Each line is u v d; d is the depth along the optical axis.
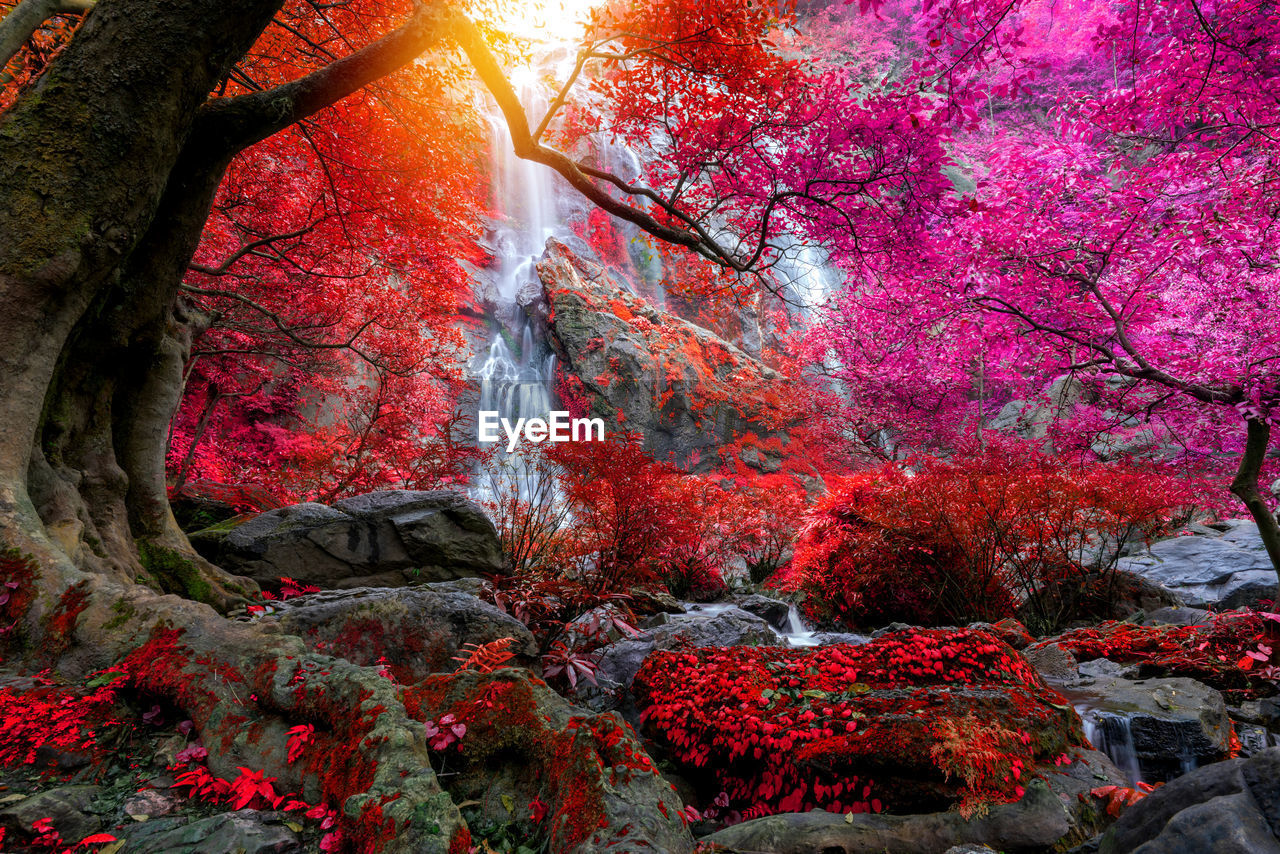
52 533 3.08
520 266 20.03
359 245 7.16
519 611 4.02
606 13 4.88
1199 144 4.84
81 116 2.99
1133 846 1.46
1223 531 8.90
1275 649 4.22
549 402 16.95
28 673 2.29
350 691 1.94
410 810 1.49
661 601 6.18
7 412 2.88
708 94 4.79
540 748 1.91
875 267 5.36
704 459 16.03
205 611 2.46
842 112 4.35
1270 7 3.62
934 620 6.36
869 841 2.08
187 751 1.92
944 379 12.02
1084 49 18.16
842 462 15.10
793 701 2.82
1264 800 1.29
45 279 2.95
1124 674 4.24
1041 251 4.82
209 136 3.60
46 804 1.62
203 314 4.93
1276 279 5.67
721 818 2.60
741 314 19.94
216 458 9.12
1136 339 5.66
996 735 2.41
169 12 3.03
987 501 5.95
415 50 4.09
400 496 5.33
